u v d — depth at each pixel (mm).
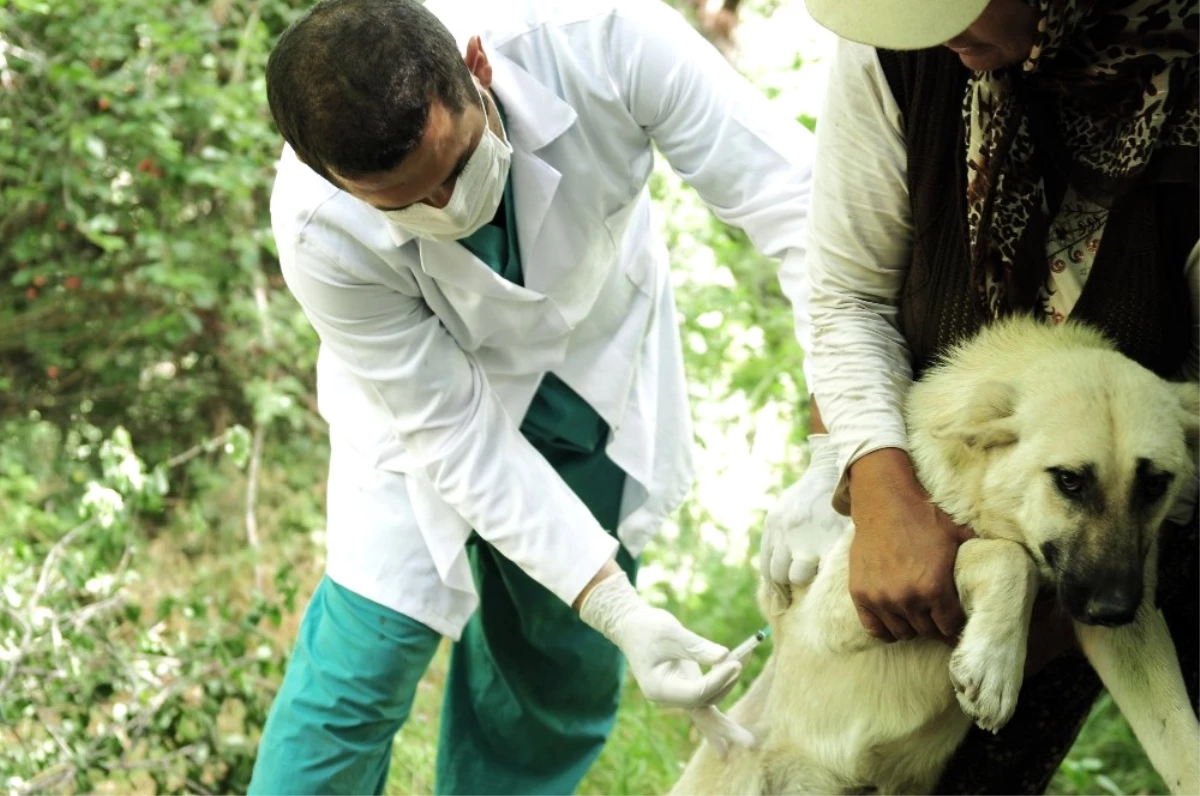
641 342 4012
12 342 7785
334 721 3744
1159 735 2727
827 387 2963
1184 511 2893
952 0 2395
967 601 2777
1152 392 2734
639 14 3549
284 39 3090
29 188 7172
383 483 3809
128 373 7848
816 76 7047
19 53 7102
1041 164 2666
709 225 6828
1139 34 2438
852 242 2930
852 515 2893
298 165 3496
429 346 3547
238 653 5152
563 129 3467
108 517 5180
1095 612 2674
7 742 4895
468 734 4262
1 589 4918
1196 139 2496
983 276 2799
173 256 7387
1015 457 2818
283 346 7789
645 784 4965
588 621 3506
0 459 7426
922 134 2752
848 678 3195
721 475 6574
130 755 4844
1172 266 2656
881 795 3299
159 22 7027
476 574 4113
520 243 3568
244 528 7285
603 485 4090
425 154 3053
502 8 3523
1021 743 3145
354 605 3789
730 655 3273
